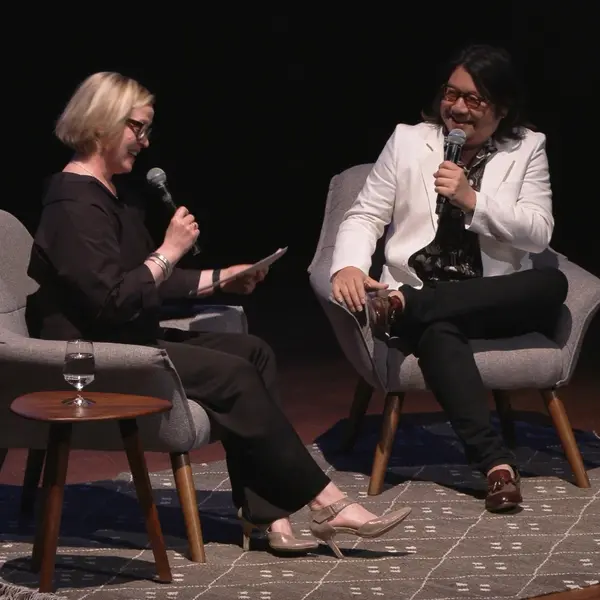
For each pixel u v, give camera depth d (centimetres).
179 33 2042
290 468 696
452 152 843
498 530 751
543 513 787
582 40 1988
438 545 722
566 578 661
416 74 2045
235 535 749
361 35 2044
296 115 2103
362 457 933
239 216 2133
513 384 830
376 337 841
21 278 739
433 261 866
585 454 932
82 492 831
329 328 1465
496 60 843
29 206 2086
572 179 2089
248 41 2058
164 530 755
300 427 1020
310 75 2078
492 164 877
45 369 665
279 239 2103
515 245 849
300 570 680
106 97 709
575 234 2061
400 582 656
